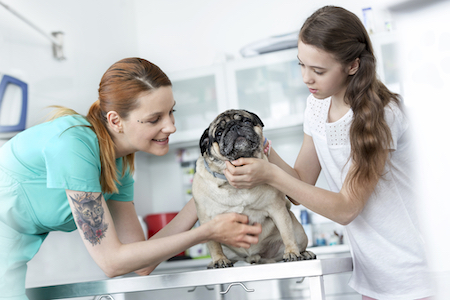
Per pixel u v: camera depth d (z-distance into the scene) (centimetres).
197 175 114
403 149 95
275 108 279
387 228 96
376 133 87
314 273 80
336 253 246
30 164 92
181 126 292
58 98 208
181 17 326
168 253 84
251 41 310
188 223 124
